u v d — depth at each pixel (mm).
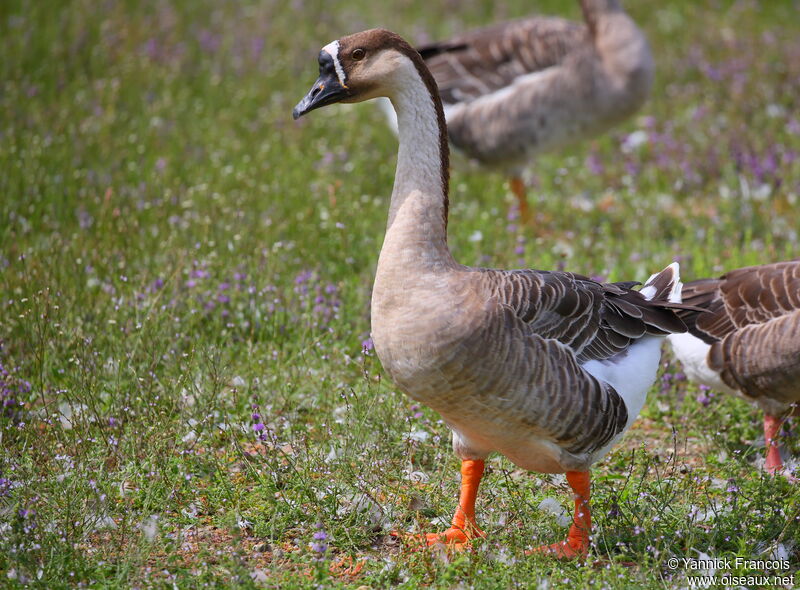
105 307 11484
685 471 9664
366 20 26141
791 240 14844
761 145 18359
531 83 16266
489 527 8703
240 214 13820
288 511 8820
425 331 7656
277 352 11180
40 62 19562
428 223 7891
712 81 22031
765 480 9211
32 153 15172
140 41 21625
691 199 17172
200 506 9000
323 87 8281
